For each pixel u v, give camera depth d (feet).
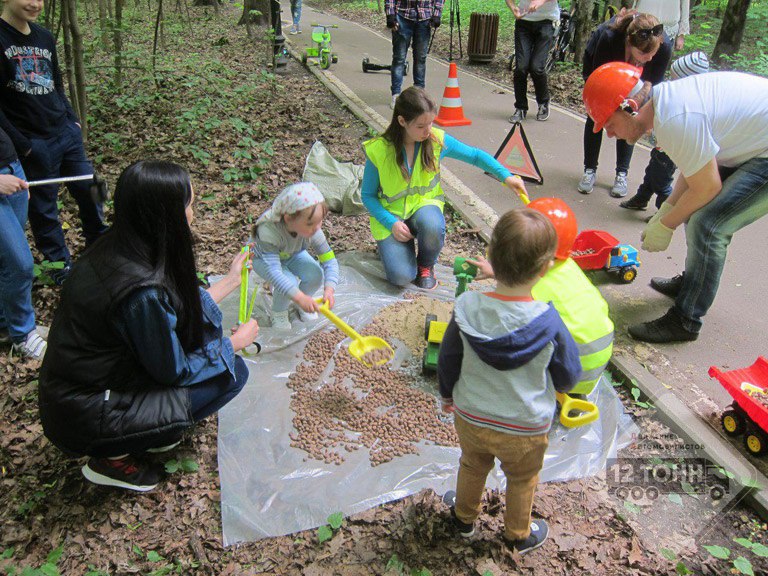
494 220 15.19
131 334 7.16
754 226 15.12
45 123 11.56
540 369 6.33
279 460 8.71
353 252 13.96
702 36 33.65
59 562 7.48
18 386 10.19
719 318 11.74
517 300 6.32
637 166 18.70
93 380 7.36
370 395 9.88
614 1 30.12
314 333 11.34
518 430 6.48
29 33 11.05
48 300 12.34
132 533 7.82
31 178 11.73
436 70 31.53
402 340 11.08
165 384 7.84
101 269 7.07
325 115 22.88
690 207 9.88
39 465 8.80
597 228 15.03
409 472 8.51
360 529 7.77
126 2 49.90
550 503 8.16
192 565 7.40
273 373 10.37
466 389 6.68
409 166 11.93
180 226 7.06
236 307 11.92
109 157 18.40
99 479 8.12
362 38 40.73
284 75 28.76
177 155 18.60
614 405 9.61
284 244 10.19
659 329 11.07
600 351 8.71
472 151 12.09
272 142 19.75
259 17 41.57
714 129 9.21
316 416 9.44
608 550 7.56
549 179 17.79
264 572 7.29
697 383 10.12
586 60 15.25
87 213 13.26
